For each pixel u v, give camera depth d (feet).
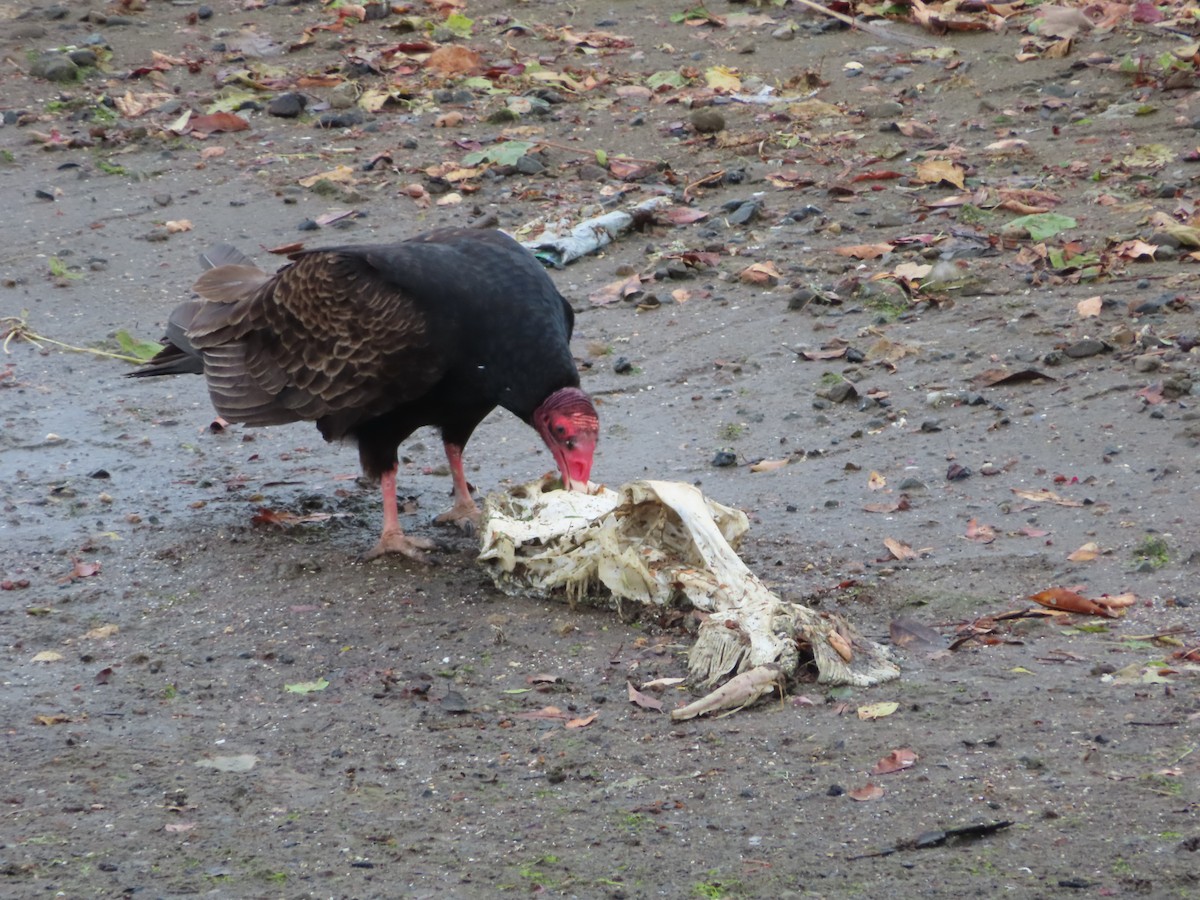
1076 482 28.35
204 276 30.71
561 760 19.48
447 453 28.84
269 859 17.31
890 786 18.29
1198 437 29.27
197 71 53.98
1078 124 46.75
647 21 58.13
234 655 23.41
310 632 24.09
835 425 32.09
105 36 56.34
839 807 17.90
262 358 28.37
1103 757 18.70
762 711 20.59
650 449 31.78
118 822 18.26
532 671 22.33
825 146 46.98
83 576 26.61
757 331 36.76
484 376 26.23
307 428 34.30
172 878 16.97
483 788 18.88
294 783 19.19
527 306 26.12
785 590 24.76
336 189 45.39
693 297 38.73
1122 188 42.01
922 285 37.88
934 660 21.91
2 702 21.97
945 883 16.21
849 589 24.64
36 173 47.03
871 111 48.88
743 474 30.30
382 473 27.73
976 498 28.17
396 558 27.02
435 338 26.02
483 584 25.79
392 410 26.99
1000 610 23.58
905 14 56.80
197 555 27.35
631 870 16.78
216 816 18.38
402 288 26.30
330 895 16.51
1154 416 30.40
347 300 26.81
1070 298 36.40
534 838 17.58
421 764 19.58
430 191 45.52
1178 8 54.39
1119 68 50.01
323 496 30.42
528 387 25.95
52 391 35.60
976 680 21.08
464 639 23.52
